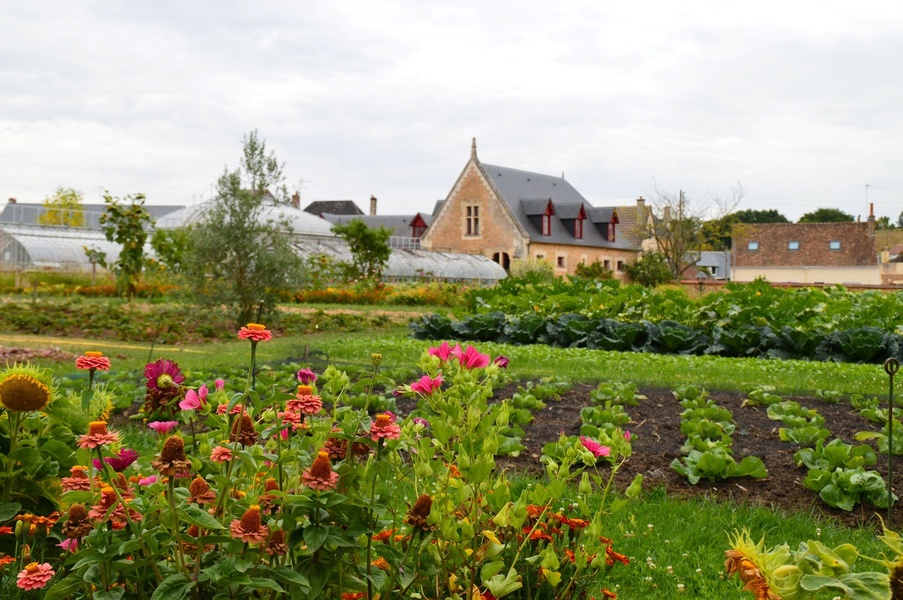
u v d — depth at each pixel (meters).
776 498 5.09
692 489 5.24
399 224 77.06
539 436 6.43
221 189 17.28
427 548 2.62
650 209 66.06
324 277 30.03
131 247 22.75
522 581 2.80
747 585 1.91
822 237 71.00
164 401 2.85
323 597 2.58
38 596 2.67
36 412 3.20
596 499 4.83
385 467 2.53
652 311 16.84
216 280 17.27
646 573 3.83
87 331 16.11
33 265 34.72
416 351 12.65
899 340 12.81
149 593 2.52
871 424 6.97
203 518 2.22
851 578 1.67
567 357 12.23
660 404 7.76
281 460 2.51
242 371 9.13
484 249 59.66
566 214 62.97
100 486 2.79
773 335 13.79
